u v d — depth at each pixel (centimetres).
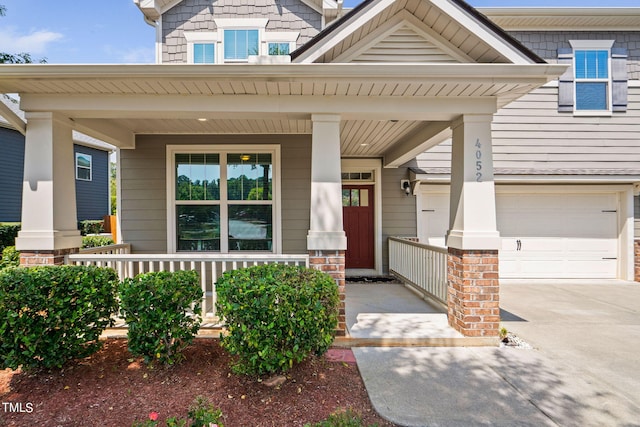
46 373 309
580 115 770
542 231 782
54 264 390
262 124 544
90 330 318
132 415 254
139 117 412
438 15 377
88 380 300
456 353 373
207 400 270
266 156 619
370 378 317
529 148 772
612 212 782
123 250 575
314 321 291
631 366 348
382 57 404
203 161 616
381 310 505
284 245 612
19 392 282
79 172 1567
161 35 657
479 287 393
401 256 686
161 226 605
